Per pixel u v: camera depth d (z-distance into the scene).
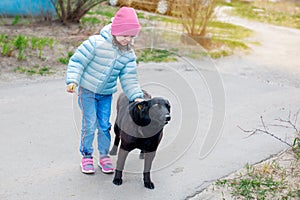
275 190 4.34
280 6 23.67
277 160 5.09
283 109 7.11
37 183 4.25
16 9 11.25
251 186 4.38
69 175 4.43
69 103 6.53
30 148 4.98
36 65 8.26
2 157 4.72
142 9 12.89
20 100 6.54
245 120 6.42
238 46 12.02
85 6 11.60
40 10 11.38
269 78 9.27
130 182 4.36
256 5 23.42
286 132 6.05
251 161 5.05
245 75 9.30
